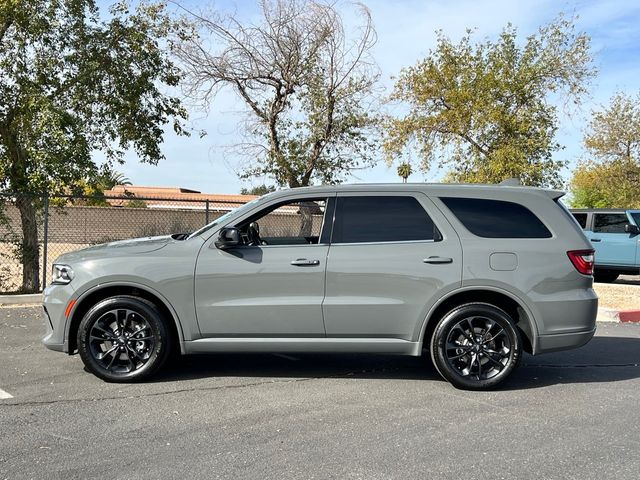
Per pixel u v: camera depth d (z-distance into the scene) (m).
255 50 13.81
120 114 12.33
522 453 4.13
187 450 4.11
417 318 5.62
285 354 7.06
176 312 5.63
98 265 5.65
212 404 5.14
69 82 11.66
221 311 5.62
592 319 5.73
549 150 18.75
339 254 5.64
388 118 15.52
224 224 5.80
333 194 5.88
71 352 5.78
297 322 5.62
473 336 5.65
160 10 12.34
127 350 5.69
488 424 4.72
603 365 6.80
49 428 4.50
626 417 4.93
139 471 3.76
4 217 11.19
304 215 6.25
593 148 29.78
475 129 18.64
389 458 4.01
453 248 5.64
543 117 18.70
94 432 4.43
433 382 5.94
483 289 5.60
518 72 18.52
